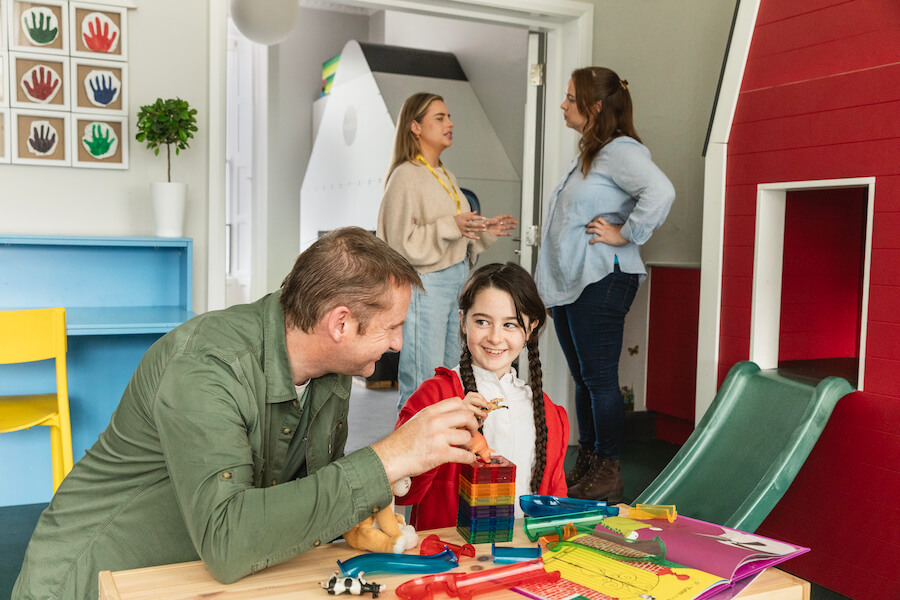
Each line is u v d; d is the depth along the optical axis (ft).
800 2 7.39
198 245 10.57
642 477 10.86
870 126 6.76
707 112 11.62
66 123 9.81
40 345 7.64
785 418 6.89
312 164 22.65
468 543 3.55
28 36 9.59
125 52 9.98
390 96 17.65
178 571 3.20
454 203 10.57
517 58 16.46
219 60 10.42
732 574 3.10
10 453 9.79
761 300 7.89
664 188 8.98
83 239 9.18
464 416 3.38
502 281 4.91
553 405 5.08
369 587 2.96
